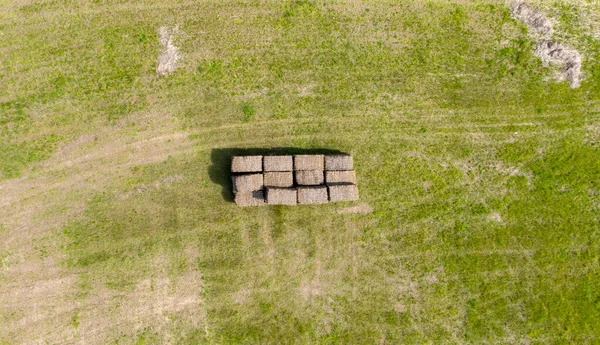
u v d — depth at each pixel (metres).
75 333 12.17
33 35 12.46
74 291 12.23
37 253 12.24
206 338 12.24
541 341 12.24
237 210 12.43
